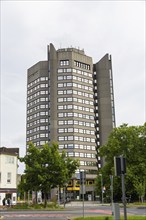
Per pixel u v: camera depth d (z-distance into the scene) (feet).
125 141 224.12
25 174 159.63
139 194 200.54
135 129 227.40
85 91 474.08
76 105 456.45
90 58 495.82
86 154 444.14
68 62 470.39
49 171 158.40
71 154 431.43
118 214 43.98
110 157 225.76
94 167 442.50
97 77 514.27
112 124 488.02
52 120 447.42
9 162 213.87
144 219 67.92
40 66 486.79
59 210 142.10
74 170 168.76
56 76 466.70
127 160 217.15
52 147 164.35
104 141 479.82
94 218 75.10
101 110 495.41
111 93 509.76
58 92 459.73
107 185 221.87
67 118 447.83
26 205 159.33
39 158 160.25
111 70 521.65
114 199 237.45
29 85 505.66
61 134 442.09
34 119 477.77
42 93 476.13
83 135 450.30
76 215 101.14
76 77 469.16
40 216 101.60
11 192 209.97
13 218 92.79
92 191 391.24
